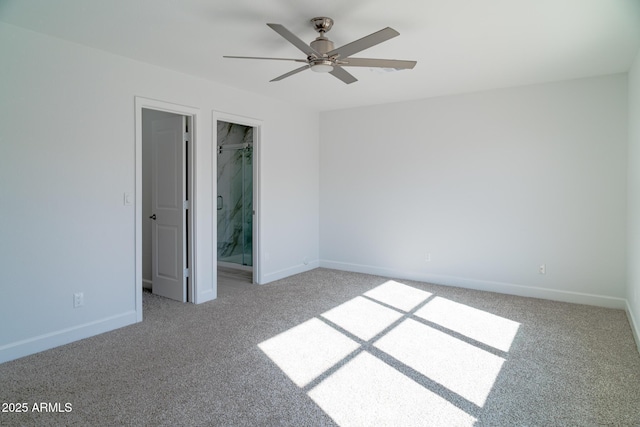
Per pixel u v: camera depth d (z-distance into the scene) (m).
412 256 5.12
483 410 2.10
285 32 2.21
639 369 2.56
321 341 3.05
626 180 3.79
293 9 2.46
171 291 4.29
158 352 2.84
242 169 6.22
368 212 5.47
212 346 2.95
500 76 3.92
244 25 2.70
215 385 2.36
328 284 4.90
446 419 2.02
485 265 4.59
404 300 4.17
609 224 3.89
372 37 2.21
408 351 2.86
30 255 2.80
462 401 2.19
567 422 1.99
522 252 4.36
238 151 6.27
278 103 5.09
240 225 6.32
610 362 2.67
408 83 4.20
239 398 2.21
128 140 3.40
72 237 3.04
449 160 4.78
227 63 3.53
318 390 2.30
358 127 5.50
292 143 5.38
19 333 2.75
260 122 4.79
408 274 5.16
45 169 2.86
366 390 2.30
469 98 4.61
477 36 2.87
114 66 3.27
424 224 5.00
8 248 2.69
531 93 4.23
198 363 2.66
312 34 2.85
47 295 2.90
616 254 3.87
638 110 3.13
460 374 2.50
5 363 2.65
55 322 2.95
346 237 5.71
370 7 2.43
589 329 3.30
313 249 5.89
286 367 2.60
